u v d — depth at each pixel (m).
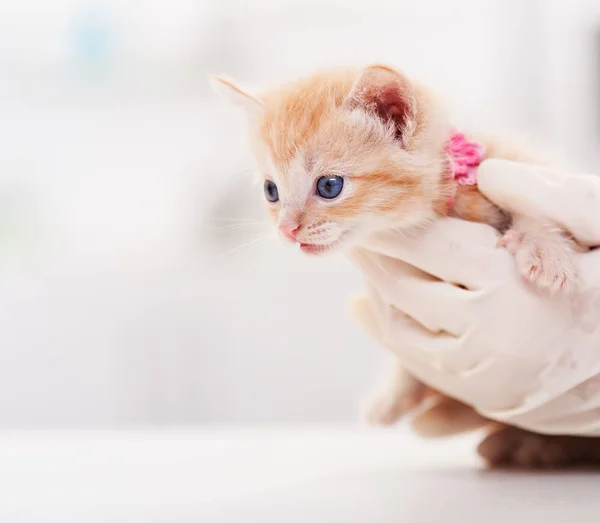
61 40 0.87
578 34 0.81
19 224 0.88
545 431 0.48
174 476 0.51
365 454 0.58
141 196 0.89
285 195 0.49
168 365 0.85
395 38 0.84
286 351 0.86
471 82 0.83
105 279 0.86
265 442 0.63
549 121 0.82
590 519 0.41
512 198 0.48
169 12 0.86
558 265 0.46
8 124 0.88
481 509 0.43
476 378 0.48
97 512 0.44
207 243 0.86
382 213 0.48
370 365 0.85
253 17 0.86
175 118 0.89
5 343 0.85
